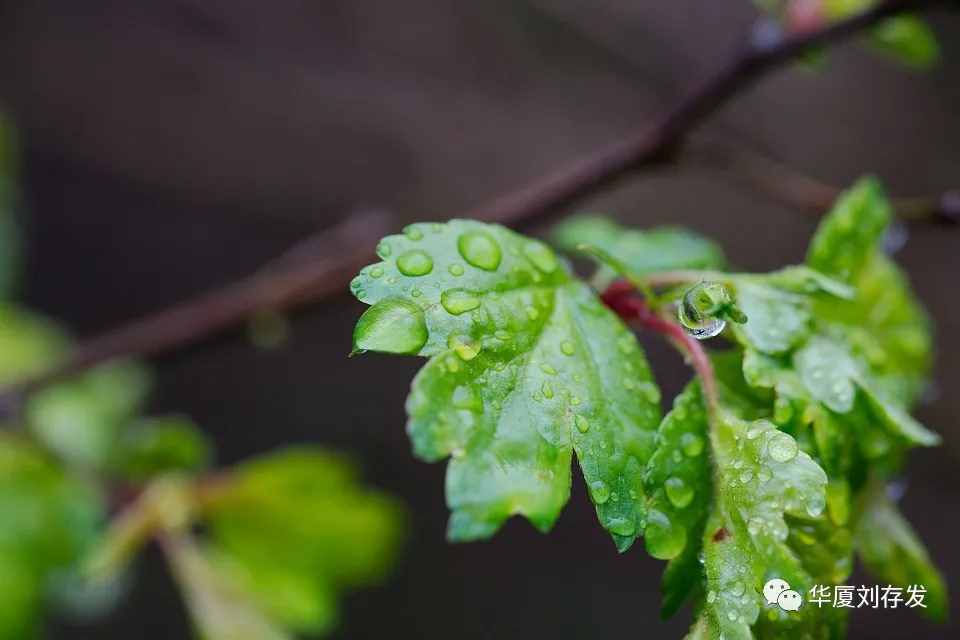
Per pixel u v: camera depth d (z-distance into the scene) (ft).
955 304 2.10
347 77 2.12
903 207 0.74
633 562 2.31
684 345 0.63
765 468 0.61
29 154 2.12
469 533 0.59
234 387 2.27
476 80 2.13
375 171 2.15
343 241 0.96
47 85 2.09
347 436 2.28
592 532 2.32
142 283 2.25
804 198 0.78
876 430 0.63
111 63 2.10
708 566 0.60
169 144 2.14
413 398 0.60
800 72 2.02
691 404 0.62
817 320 0.65
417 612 2.24
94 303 2.23
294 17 2.10
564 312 0.62
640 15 2.06
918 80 2.05
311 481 0.91
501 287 0.62
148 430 0.94
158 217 2.23
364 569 0.96
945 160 2.07
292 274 0.95
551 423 0.61
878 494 0.65
